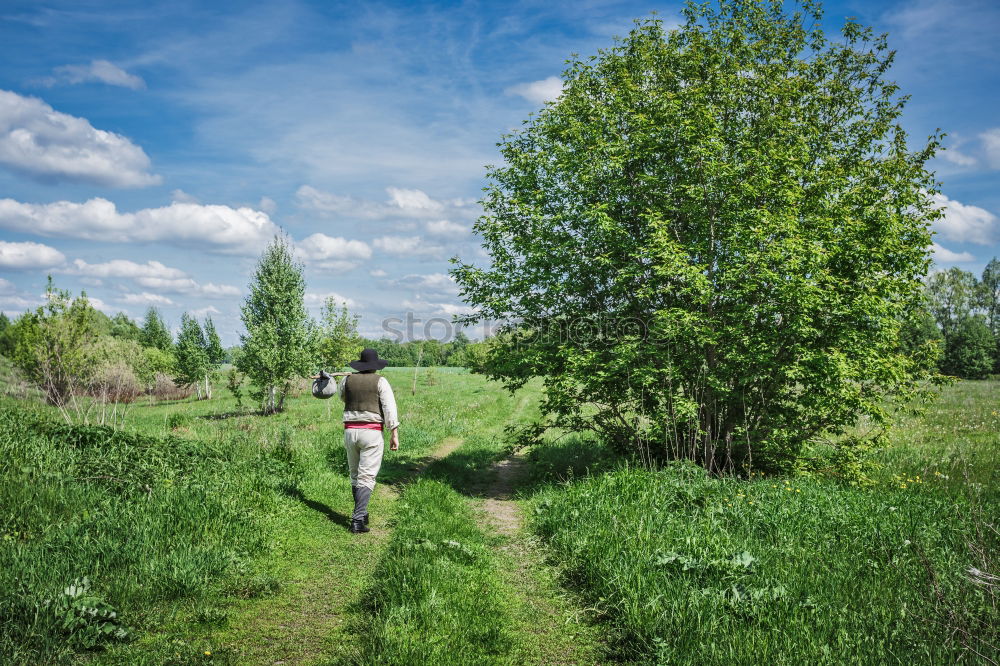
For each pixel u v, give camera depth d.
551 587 4.88
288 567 4.86
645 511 5.98
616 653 3.66
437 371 53.47
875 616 3.75
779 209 9.05
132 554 4.19
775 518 5.81
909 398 9.27
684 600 3.99
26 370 15.54
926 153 10.25
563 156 9.76
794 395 9.24
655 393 9.18
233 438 9.40
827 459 9.60
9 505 4.58
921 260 9.17
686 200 9.50
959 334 59.91
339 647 3.44
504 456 12.98
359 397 6.35
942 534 5.48
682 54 10.27
